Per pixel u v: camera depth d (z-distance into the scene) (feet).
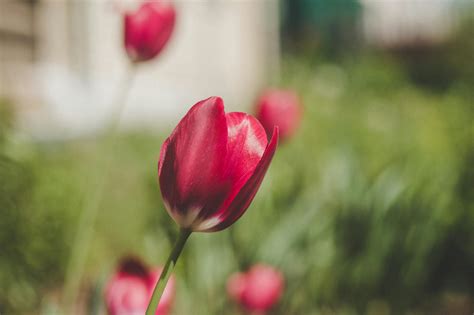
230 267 8.55
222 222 2.68
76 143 22.15
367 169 12.58
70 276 6.07
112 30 27.78
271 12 42.96
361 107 31.71
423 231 9.77
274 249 8.96
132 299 3.81
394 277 9.84
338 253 9.73
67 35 26.68
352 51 56.54
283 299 9.01
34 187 9.48
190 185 2.61
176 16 6.54
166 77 31.22
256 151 2.68
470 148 11.22
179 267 8.32
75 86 25.66
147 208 11.88
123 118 27.14
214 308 8.24
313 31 60.70
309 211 9.32
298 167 12.62
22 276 9.24
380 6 64.34
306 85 39.42
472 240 10.73
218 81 35.86
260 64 41.22
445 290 10.88
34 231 9.34
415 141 16.19
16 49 24.93
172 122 29.53
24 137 10.07
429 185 10.29
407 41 58.29
